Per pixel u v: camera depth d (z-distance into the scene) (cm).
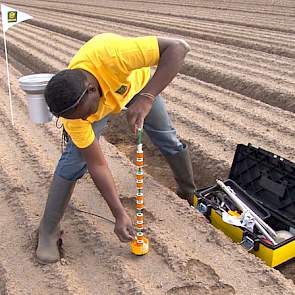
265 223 357
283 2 1592
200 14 1431
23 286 314
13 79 796
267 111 600
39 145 527
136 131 289
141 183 302
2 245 354
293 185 364
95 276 320
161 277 314
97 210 392
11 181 443
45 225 329
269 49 914
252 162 404
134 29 1238
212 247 342
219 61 830
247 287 304
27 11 1802
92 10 1714
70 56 952
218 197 394
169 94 677
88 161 284
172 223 371
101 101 278
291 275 338
